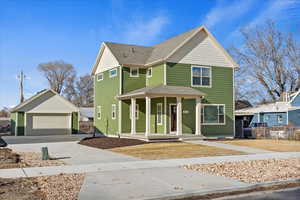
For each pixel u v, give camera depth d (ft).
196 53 81.25
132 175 32.78
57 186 27.37
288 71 142.92
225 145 64.49
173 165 39.52
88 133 125.80
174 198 24.68
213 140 75.15
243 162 42.22
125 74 82.84
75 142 77.30
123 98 79.82
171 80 77.00
